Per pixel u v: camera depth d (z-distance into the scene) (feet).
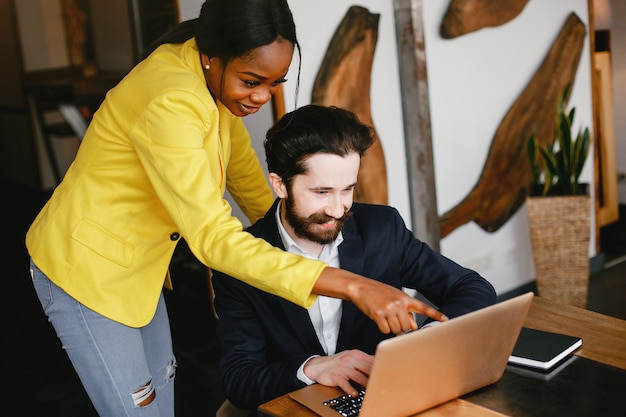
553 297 11.78
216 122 4.90
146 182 5.19
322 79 10.00
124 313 5.37
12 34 23.85
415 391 4.04
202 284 13.56
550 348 4.79
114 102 4.99
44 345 11.96
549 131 12.96
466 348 4.09
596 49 15.99
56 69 23.09
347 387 4.47
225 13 4.49
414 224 11.39
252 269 4.27
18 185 25.29
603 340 4.99
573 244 11.51
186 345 11.48
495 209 12.37
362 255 5.53
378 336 5.64
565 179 11.59
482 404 4.27
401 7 10.55
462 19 11.25
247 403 5.03
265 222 5.61
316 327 5.54
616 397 4.22
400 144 11.14
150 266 5.50
